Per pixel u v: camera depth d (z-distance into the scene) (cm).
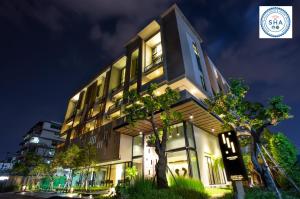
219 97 1230
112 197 1059
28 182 3622
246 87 1163
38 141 5178
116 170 2336
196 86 1895
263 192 843
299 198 770
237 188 741
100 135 2481
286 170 981
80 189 2219
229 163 773
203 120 1811
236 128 1159
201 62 2459
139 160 2062
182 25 2383
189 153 1606
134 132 2133
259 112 1140
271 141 1191
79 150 2191
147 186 991
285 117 1023
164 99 1298
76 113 3675
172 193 905
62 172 3106
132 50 2780
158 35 2439
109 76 3095
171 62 1997
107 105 2786
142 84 2234
